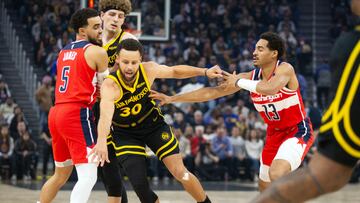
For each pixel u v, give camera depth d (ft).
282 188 10.93
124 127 19.01
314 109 52.16
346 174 10.98
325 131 11.02
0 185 42.19
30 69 59.21
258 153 50.42
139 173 18.47
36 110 57.77
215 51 62.90
